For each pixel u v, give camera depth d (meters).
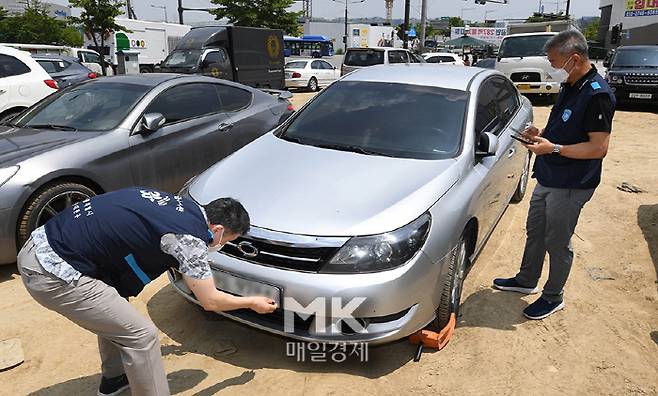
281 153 3.57
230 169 3.43
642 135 9.63
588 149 2.94
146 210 2.02
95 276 2.06
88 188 4.12
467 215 3.12
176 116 4.96
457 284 3.22
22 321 3.32
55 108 4.88
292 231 2.71
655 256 4.36
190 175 5.05
